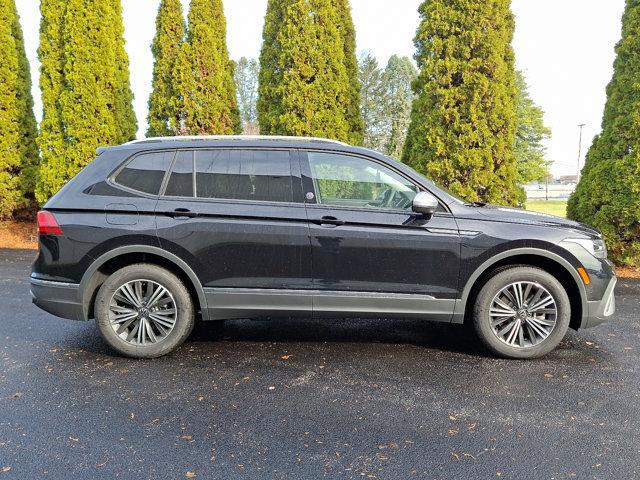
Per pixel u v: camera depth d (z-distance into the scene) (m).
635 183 6.63
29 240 10.29
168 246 3.64
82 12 9.37
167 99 10.16
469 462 2.36
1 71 10.48
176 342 3.75
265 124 9.44
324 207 3.68
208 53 9.82
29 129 11.18
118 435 2.61
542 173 45.03
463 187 7.42
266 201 3.70
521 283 3.69
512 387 3.22
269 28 9.52
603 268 3.69
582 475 2.25
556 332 3.67
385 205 3.72
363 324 4.72
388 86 46.41
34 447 2.48
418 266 3.65
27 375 3.42
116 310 3.73
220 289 3.69
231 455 2.42
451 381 3.32
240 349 3.98
